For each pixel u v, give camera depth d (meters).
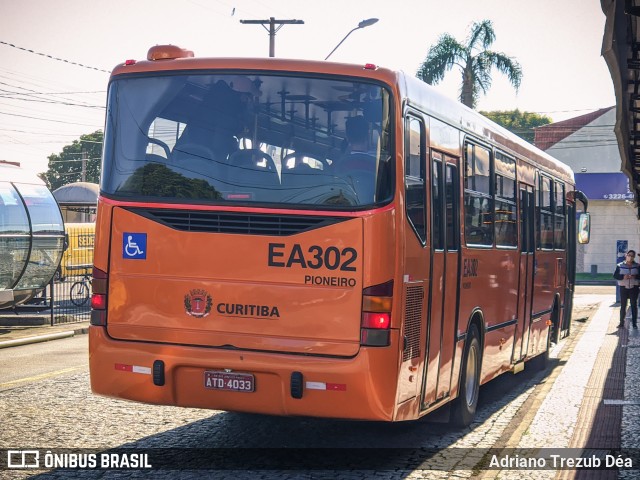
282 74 7.31
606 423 9.59
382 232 6.97
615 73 11.47
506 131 11.51
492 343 10.49
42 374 12.62
